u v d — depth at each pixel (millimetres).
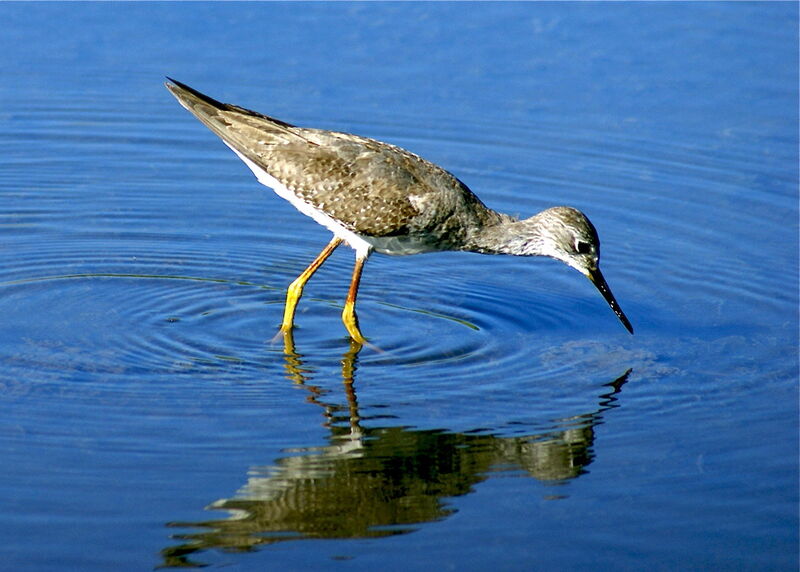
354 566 9539
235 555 9641
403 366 13492
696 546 9914
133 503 10289
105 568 9352
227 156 20000
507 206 18000
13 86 21109
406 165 14453
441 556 9727
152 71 21562
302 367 13391
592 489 10852
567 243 14742
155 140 20203
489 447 11625
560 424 12086
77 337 13844
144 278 15852
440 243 14844
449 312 15242
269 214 18281
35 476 10641
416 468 11094
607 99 20875
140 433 11539
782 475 11062
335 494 10656
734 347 14031
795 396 12711
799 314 14930
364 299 15688
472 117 20406
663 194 18359
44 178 18828
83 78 21391
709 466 11234
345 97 20719
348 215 14258
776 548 9898
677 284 15930
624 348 14055
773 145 19406
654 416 12289
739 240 17031
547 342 14250
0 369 12828
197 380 12906
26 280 15453
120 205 18172
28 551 9531
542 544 9914
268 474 10875
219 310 15023
